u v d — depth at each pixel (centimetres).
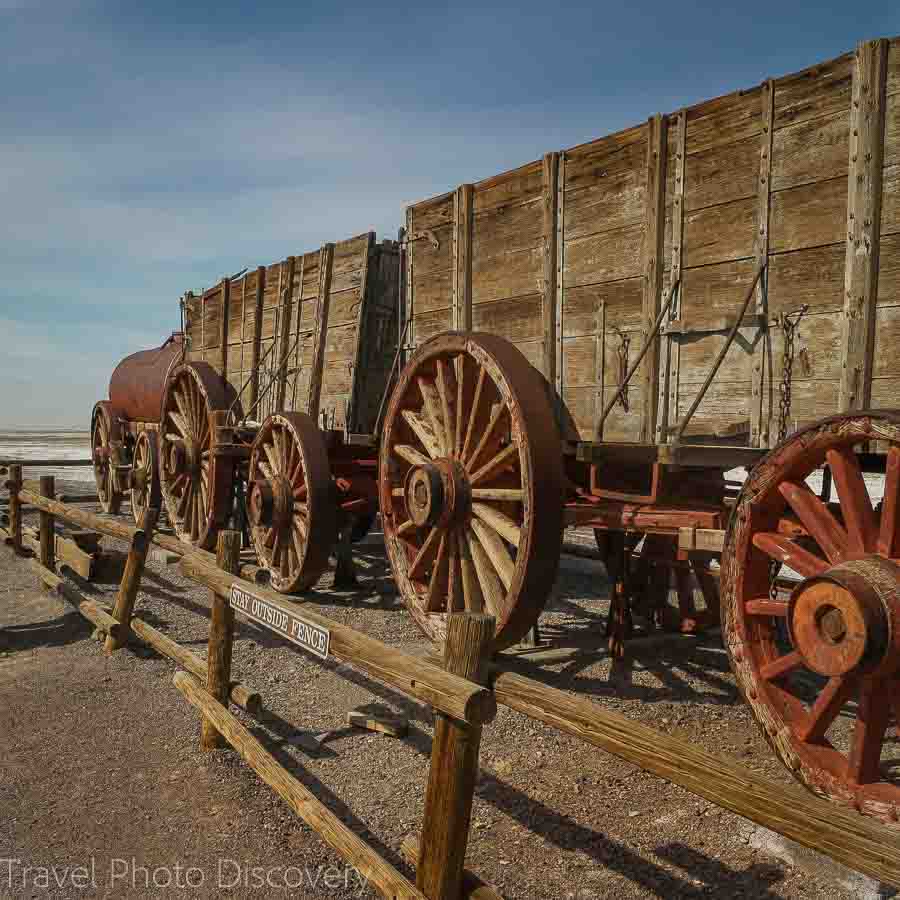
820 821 182
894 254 359
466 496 534
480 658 272
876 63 361
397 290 815
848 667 294
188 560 504
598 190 514
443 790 264
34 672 573
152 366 1302
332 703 508
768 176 411
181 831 358
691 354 456
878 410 308
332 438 804
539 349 558
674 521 465
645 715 488
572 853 338
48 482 884
